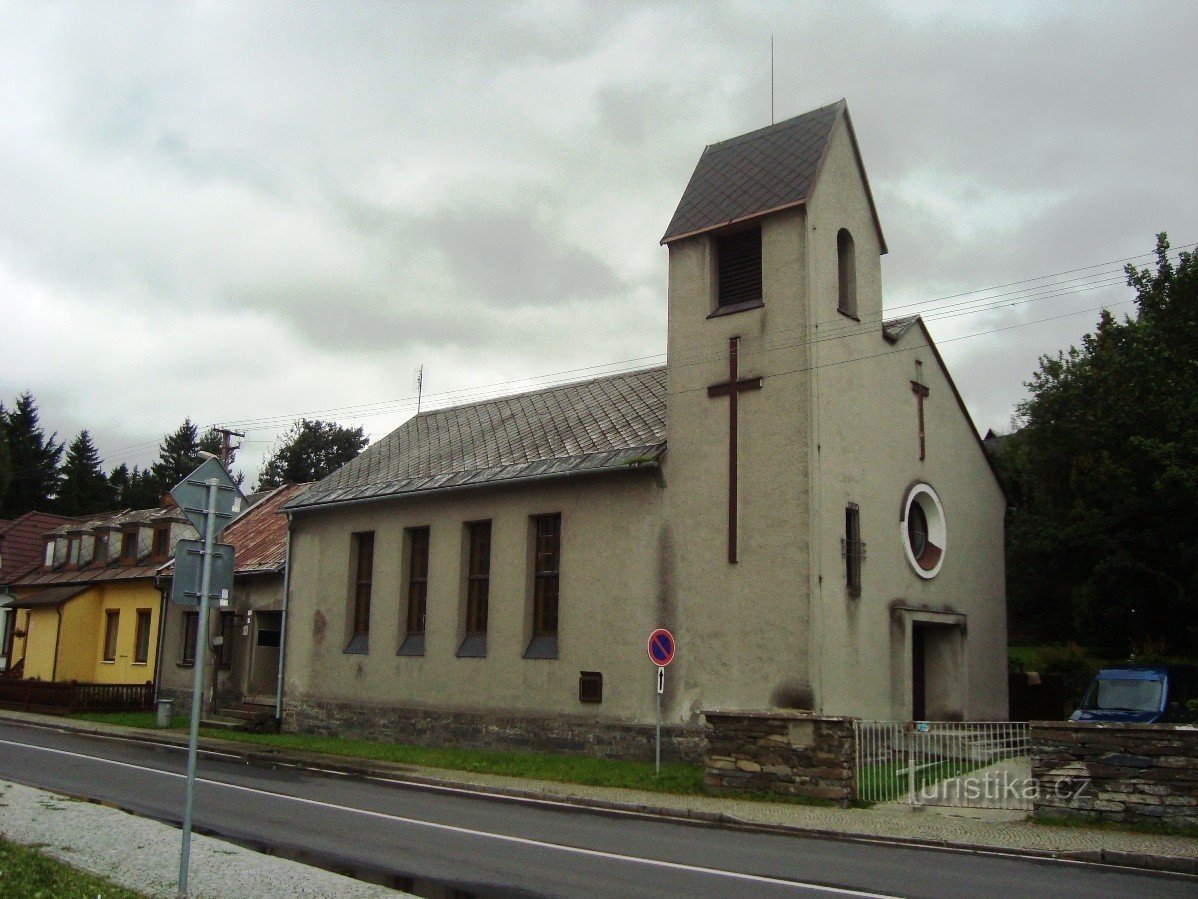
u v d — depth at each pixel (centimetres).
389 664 2428
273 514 3319
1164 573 2267
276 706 2686
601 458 2083
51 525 4591
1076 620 2481
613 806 1470
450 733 2247
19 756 1919
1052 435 3044
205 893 854
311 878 912
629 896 883
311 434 6831
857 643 1847
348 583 2597
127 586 3453
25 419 7338
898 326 2173
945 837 1203
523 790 1597
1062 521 2967
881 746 1517
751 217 1945
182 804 1380
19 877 866
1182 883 983
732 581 1848
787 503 1809
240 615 2920
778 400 1859
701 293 2014
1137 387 2202
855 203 2053
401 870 984
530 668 2123
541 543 2205
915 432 2145
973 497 2328
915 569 2059
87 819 1176
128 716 2983
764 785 1501
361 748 2170
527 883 932
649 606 1956
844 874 996
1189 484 1931
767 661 1777
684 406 1991
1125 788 1270
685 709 1866
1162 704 1814
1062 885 961
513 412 2680
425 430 2884
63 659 3488
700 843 1176
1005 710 2294
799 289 1873
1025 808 1383
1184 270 2169
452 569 2344
